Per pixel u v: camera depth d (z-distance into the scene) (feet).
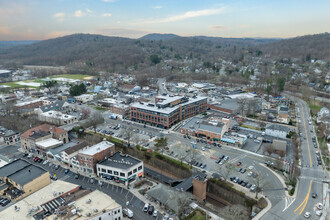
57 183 370.94
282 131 581.53
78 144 502.79
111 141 568.82
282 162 437.99
